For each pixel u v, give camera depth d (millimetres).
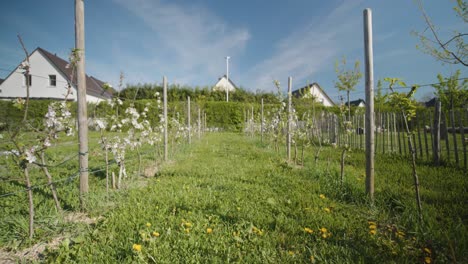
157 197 3410
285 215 2949
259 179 4473
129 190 3816
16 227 2479
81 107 3203
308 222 2719
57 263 1974
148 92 29047
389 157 6621
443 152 6121
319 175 4547
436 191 3572
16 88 21438
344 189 3754
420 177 4426
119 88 4301
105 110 4340
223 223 2689
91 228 2607
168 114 8453
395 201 3166
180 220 2709
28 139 2609
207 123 23469
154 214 2904
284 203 3320
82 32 3182
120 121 4453
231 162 6137
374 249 2215
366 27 3205
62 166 5539
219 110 23625
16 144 2311
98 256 2057
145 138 5367
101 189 3713
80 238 2295
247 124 18016
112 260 2018
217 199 3418
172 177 4602
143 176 5023
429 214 2801
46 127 2672
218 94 32500
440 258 2061
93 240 2367
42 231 2502
